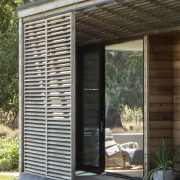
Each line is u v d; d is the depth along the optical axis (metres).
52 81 11.94
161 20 11.19
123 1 9.98
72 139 11.35
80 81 14.11
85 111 13.95
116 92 13.12
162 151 11.62
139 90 12.50
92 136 13.73
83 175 13.28
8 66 21.16
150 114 12.11
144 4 10.09
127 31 12.31
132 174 12.66
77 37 13.16
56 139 11.78
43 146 12.17
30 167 12.59
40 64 12.28
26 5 12.48
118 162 13.02
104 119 13.44
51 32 11.92
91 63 13.77
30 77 12.63
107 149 13.31
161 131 12.18
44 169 12.14
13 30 20.91
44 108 12.17
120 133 13.00
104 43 13.32
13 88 21.56
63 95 11.59
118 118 13.06
